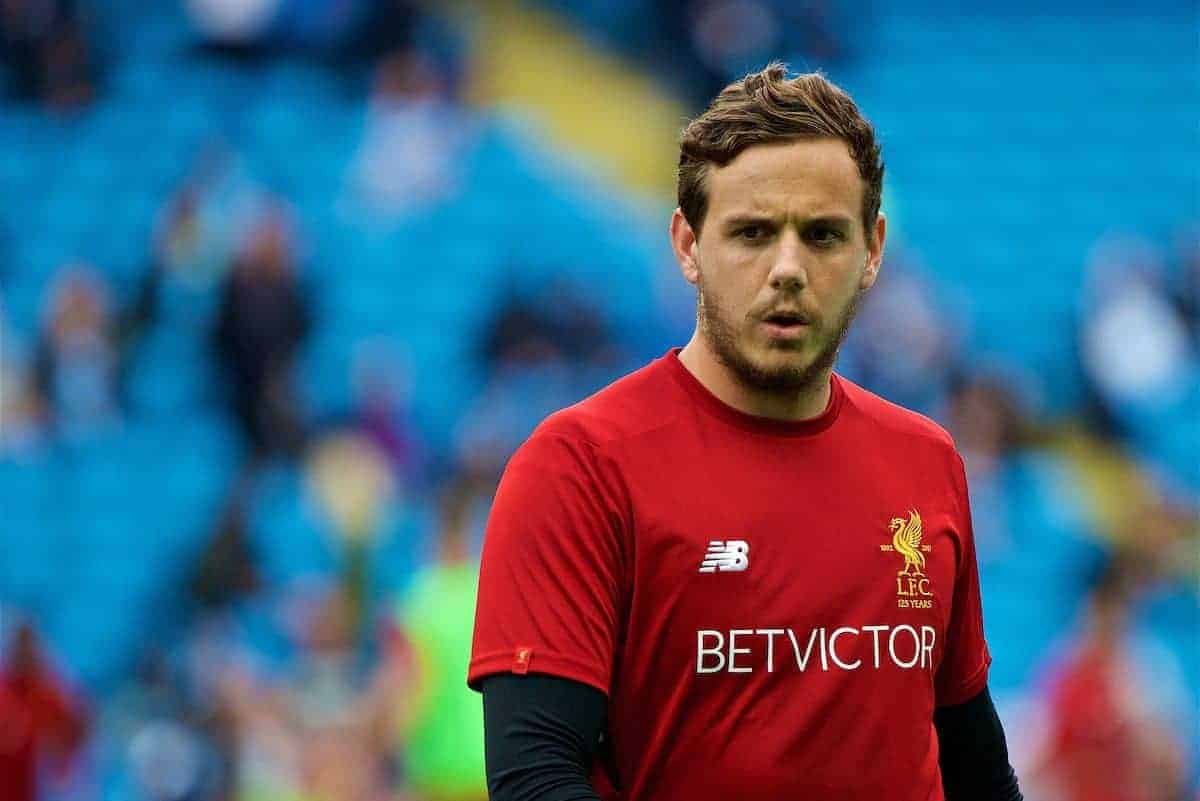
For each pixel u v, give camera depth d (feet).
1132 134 162.20
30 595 138.10
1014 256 154.71
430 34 160.56
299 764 104.06
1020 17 166.30
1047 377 144.97
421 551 128.98
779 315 28.22
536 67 160.76
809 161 28.19
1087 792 93.97
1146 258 151.53
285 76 161.89
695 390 29.58
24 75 163.84
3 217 157.69
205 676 116.57
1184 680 124.88
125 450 140.87
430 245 151.94
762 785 27.91
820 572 28.73
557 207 153.89
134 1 165.37
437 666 89.97
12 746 98.53
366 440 134.21
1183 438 138.82
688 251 30.14
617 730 28.81
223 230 145.07
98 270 152.56
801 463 29.40
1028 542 131.34
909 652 29.22
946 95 163.32
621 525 28.43
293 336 140.87
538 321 142.31
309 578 127.24
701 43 160.56
